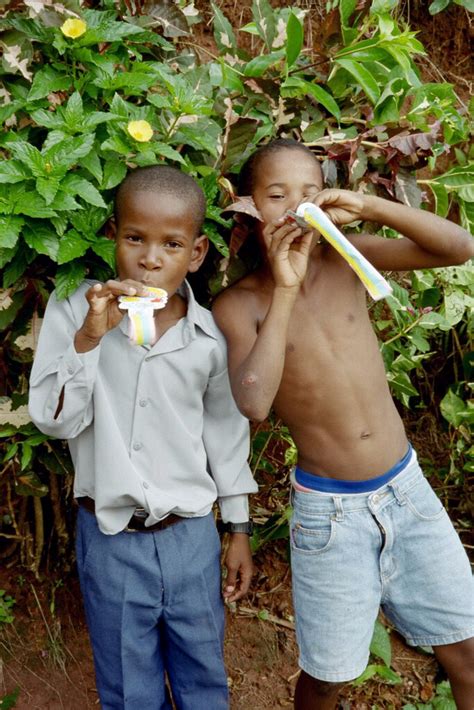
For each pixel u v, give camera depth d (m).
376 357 1.96
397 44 2.15
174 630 1.90
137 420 1.80
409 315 2.50
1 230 1.68
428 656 2.52
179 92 1.85
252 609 2.60
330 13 2.21
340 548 1.89
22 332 2.00
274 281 1.82
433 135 2.05
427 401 3.12
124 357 1.80
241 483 1.97
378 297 1.63
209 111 1.87
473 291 2.72
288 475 2.67
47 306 1.83
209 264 2.03
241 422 1.97
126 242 1.71
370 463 1.90
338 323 1.91
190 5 2.16
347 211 1.77
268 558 2.71
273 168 1.80
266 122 2.08
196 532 1.88
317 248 1.95
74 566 2.48
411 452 1.99
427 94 2.23
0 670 2.30
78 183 1.73
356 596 1.90
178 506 1.82
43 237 1.73
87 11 1.96
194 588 1.88
